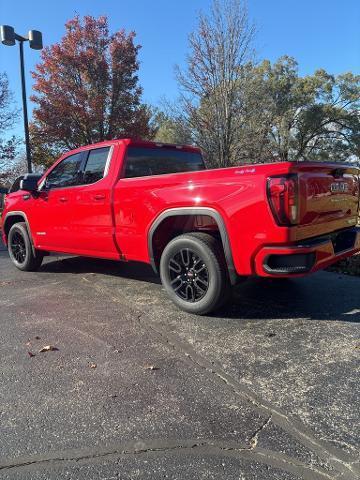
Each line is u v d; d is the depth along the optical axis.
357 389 3.15
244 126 17.80
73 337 4.25
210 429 2.73
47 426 2.81
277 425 2.75
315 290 5.51
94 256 6.03
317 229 4.25
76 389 3.25
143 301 5.35
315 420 2.79
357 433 2.66
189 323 4.53
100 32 19.88
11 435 2.72
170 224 5.04
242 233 4.13
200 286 4.65
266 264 4.07
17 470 2.41
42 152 20.94
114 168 5.53
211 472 2.36
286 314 4.68
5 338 4.27
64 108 19.25
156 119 23.95
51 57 19.52
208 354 3.78
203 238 4.55
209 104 16.83
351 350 3.76
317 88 42.81
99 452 2.54
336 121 43.72
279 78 41.34
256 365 3.55
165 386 3.26
